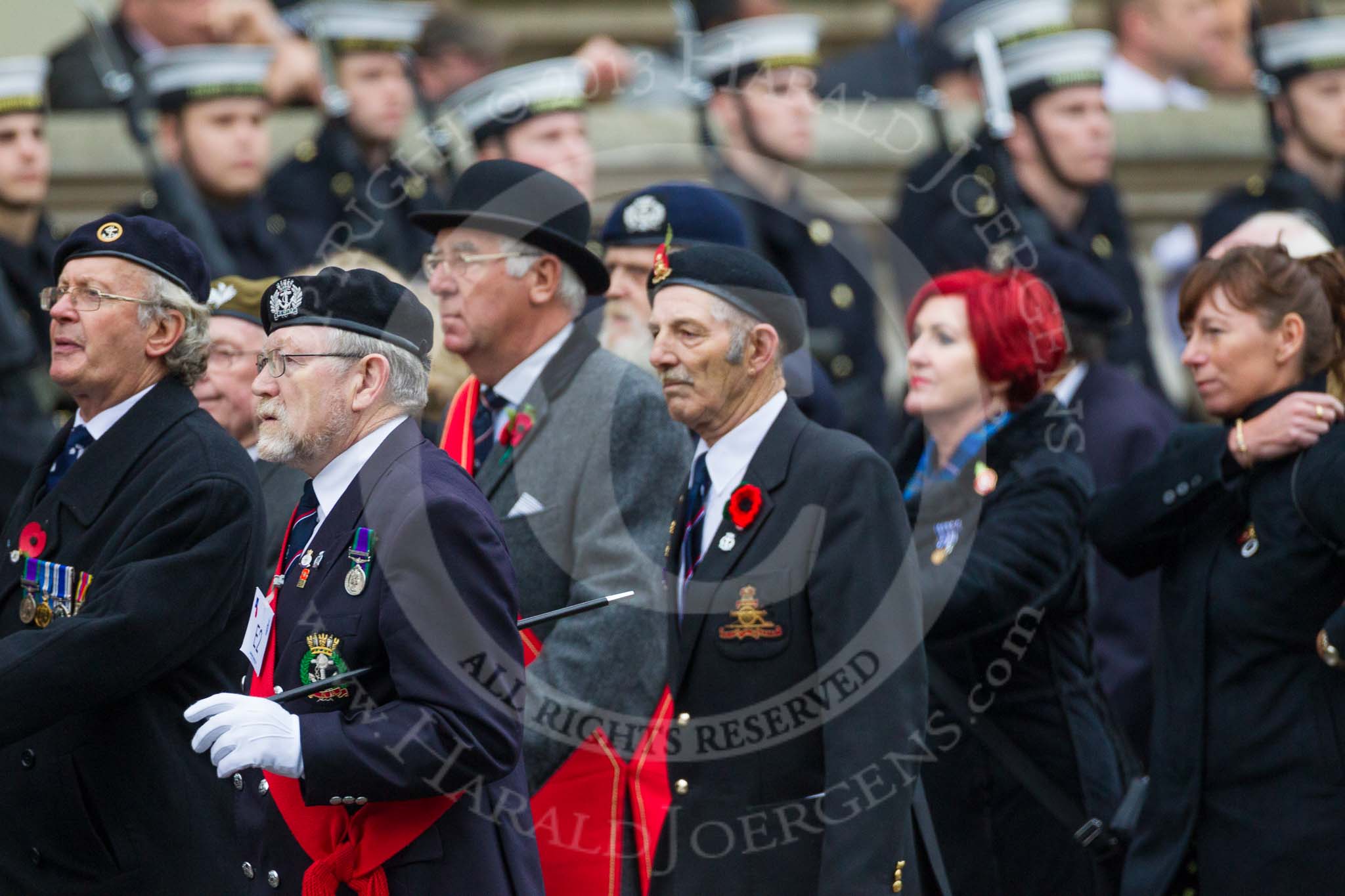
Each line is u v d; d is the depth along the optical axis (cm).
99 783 1789
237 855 1823
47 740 1797
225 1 3412
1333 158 3491
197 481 1789
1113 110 3831
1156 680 2080
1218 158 3862
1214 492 1941
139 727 1788
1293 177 3459
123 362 1842
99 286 1833
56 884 1802
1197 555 1952
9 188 2850
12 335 2700
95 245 1848
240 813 1694
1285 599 1866
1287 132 3500
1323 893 1830
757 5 3002
